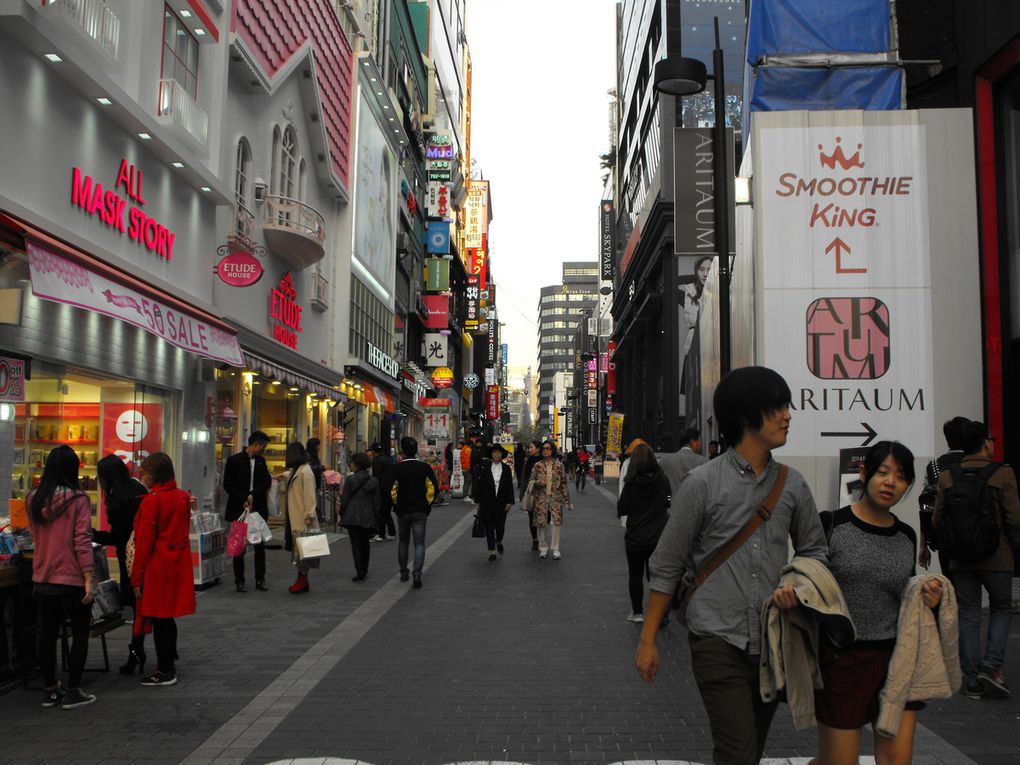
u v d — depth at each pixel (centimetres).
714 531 331
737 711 315
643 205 4616
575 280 18425
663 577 335
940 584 360
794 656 318
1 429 916
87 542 600
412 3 4681
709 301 1541
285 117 2022
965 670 602
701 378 1623
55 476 603
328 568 1317
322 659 725
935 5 1238
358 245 2764
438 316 4803
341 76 2516
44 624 598
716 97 1072
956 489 595
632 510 873
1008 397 1089
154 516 656
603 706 589
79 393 1142
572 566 1321
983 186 1122
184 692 629
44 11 952
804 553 340
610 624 877
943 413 970
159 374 1333
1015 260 1096
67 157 1045
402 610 955
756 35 1162
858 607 362
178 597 658
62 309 1036
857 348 977
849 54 1152
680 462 1053
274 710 580
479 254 7419
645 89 4778
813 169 995
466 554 1479
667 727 543
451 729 539
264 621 895
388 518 1730
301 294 2184
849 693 358
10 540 646
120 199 1180
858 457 925
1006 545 603
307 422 2277
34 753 496
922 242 988
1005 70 1095
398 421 3891
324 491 1886
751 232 1034
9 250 833
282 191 2042
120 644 806
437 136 4744
